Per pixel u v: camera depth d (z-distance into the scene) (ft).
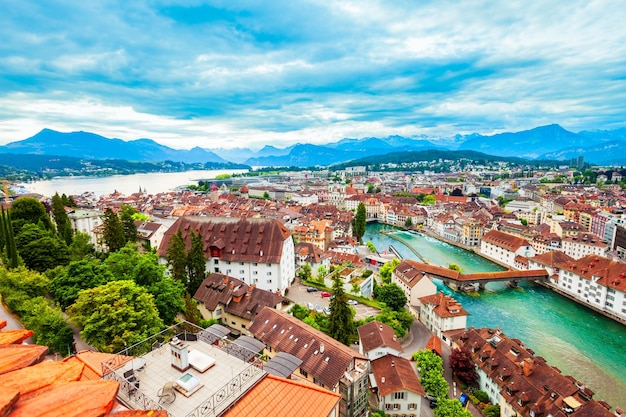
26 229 325.21
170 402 76.02
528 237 639.76
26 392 45.29
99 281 219.00
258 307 270.67
